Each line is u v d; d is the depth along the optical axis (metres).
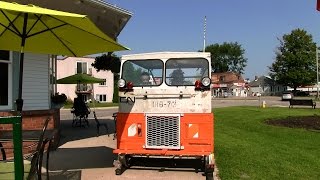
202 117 8.09
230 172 8.09
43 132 5.54
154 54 8.54
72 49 7.38
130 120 8.37
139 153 8.17
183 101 8.18
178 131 8.15
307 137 13.31
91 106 39.88
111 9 12.70
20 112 6.38
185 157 8.34
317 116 21.22
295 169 8.38
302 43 89.12
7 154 8.37
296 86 91.12
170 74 8.38
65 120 21.72
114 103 49.25
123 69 8.66
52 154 10.36
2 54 11.38
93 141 12.93
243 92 110.06
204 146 8.05
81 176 7.93
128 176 8.04
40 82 12.79
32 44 7.21
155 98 8.28
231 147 11.29
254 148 11.11
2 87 11.37
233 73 116.38
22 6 5.29
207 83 8.09
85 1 11.70
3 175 5.11
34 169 5.45
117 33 14.88
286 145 11.67
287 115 22.38
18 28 6.77
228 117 21.69
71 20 5.85
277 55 91.69
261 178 7.59
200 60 8.40
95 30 6.14
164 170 8.62
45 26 6.59
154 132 8.24
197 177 8.01
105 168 8.73
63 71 52.78
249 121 19.00
